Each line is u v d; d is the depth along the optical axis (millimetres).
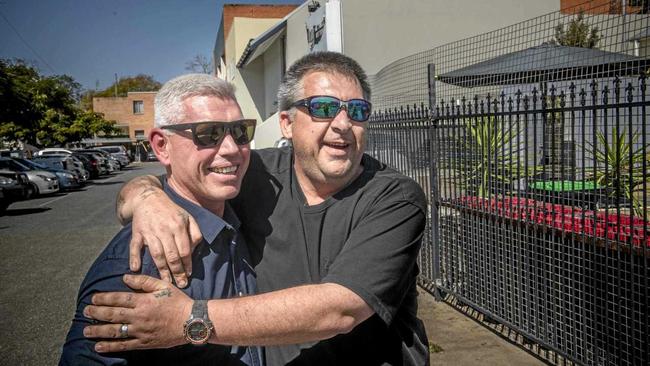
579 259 3227
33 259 7852
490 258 4113
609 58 4555
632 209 2723
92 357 1198
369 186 1634
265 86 22766
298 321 1271
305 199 1711
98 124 38375
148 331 1179
